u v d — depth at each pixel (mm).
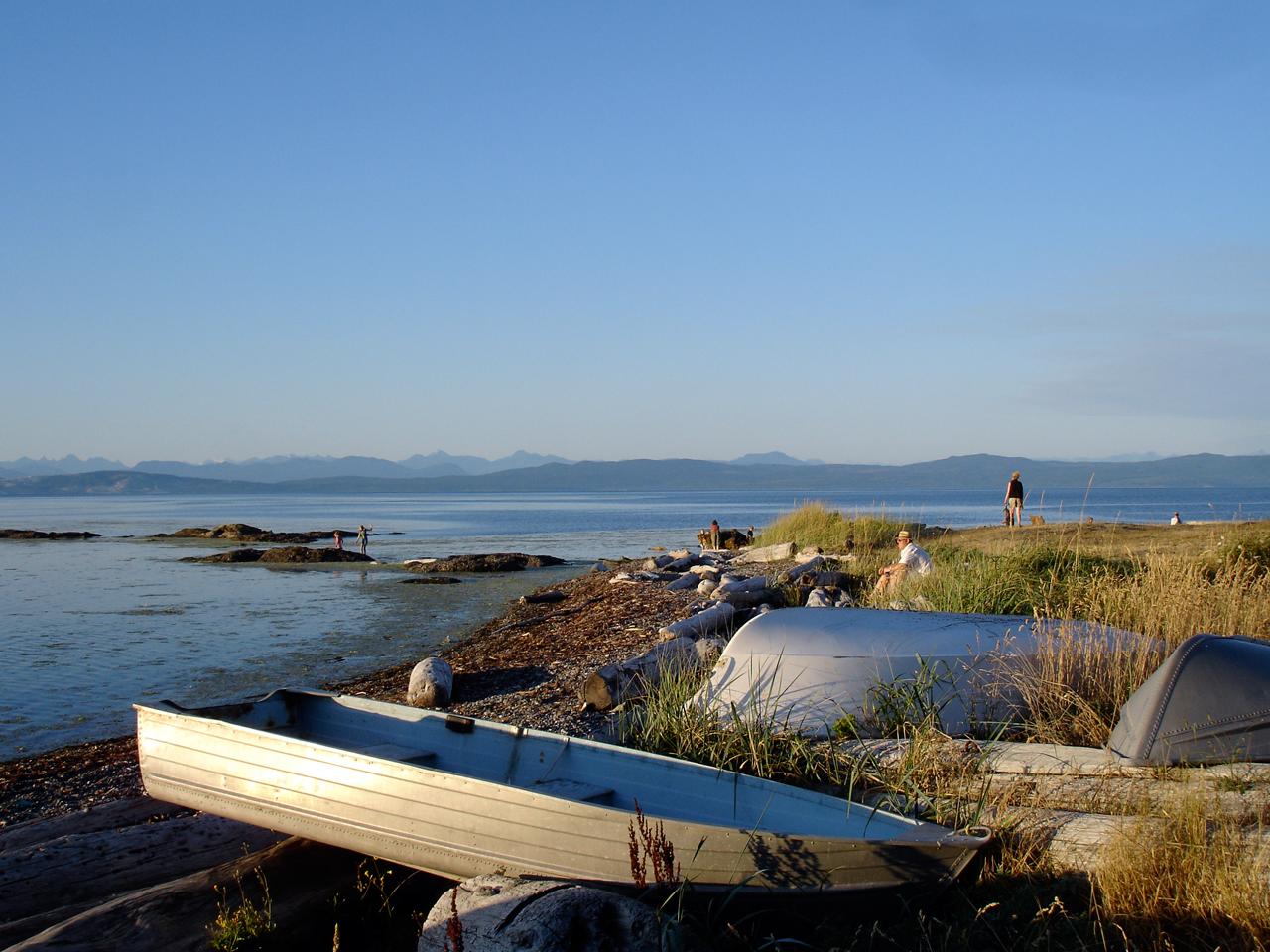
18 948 4957
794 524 28969
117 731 11320
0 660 15875
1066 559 13844
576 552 44781
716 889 4895
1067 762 6250
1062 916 4668
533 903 4473
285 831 6059
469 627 19422
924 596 12633
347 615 21641
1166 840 4824
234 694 13219
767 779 6234
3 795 8750
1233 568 11523
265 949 5152
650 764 6164
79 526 84500
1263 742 5867
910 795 5953
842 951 4605
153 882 6129
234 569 35219
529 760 6652
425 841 5531
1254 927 4227
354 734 7492
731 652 8555
